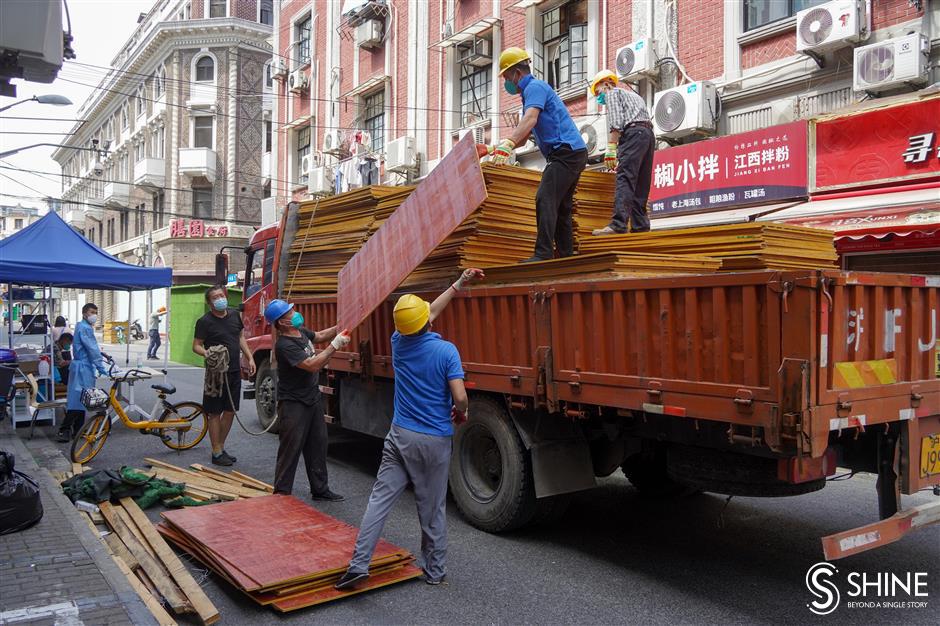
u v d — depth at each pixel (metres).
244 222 34.16
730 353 3.69
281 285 8.81
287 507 5.32
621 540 5.21
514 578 4.43
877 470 4.07
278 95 23.22
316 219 8.12
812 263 4.68
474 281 5.45
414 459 4.16
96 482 5.76
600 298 4.34
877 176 8.59
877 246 8.41
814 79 9.43
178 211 34.31
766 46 9.98
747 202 9.89
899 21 8.57
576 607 4.00
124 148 42.09
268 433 9.45
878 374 3.75
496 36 14.41
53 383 10.56
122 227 42.28
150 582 4.11
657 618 3.85
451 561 4.73
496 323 5.19
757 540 5.21
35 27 3.63
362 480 6.93
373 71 18.41
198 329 7.70
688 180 10.52
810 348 3.37
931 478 4.16
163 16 39.28
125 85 41.06
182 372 19.52
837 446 4.08
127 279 11.00
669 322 3.96
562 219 5.83
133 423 7.89
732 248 4.54
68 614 3.52
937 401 4.15
